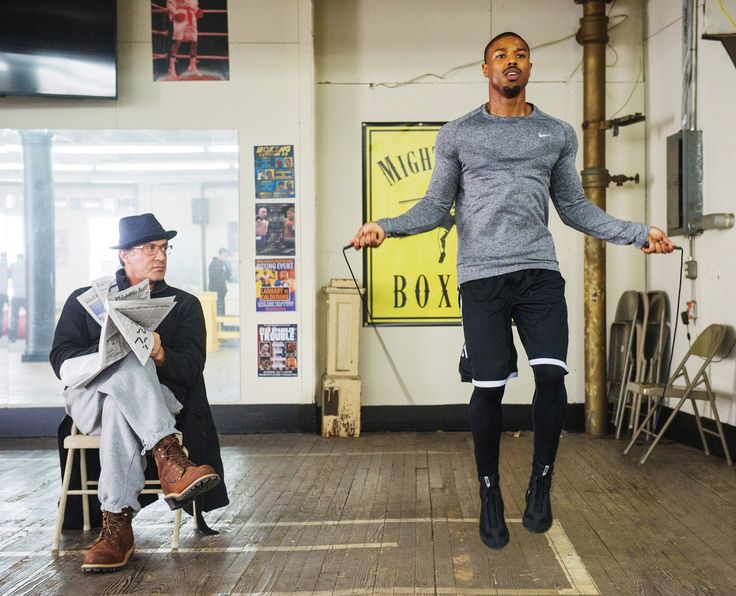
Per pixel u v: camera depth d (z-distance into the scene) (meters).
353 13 6.47
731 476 4.67
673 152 5.71
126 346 3.12
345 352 6.20
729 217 5.10
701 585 2.85
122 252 3.44
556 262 2.83
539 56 6.44
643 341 5.91
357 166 6.48
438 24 6.47
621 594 2.77
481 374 2.75
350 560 3.19
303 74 6.30
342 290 6.19
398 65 6.48
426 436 6.19
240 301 6.30
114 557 3.08
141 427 3.06
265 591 2.84
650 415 5.44
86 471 3.64
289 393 6.30
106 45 6.10
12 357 6.34
